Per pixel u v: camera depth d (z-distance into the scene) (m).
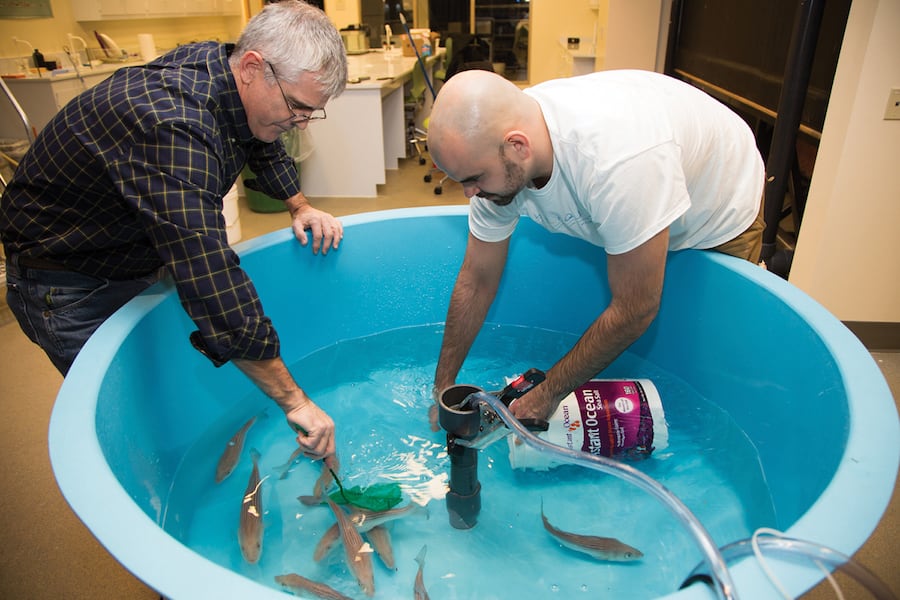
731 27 2.95
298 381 1.58
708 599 0.56
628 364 1.64
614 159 0.98
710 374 1.43
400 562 1.03
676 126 1.10
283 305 1.60
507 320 1.88
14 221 1.10
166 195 0.91
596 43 4.52
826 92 2.15
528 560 1.04
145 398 1.14
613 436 1.21
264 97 1.05
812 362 1.05
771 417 1.19
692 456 1.28
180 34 5.50
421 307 1.85
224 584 0.60
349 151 3.95
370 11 6.88
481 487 1.19
